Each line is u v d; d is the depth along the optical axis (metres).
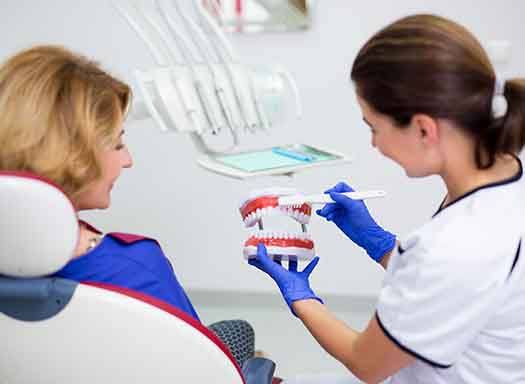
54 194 0.69
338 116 2.19
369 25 2.08
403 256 0.85
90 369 0.80
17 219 0.69
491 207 0.80
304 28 2.09
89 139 0.81
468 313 0.78
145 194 2.33
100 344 0.77
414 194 2.25
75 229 0.72
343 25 2.08
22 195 0.68
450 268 0.77
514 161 0.88
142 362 0.79
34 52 0.85
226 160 1.21
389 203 2.27
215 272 2.40
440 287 0.77
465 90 0.76
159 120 1.07
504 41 2.06
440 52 0.75
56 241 0.71
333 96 2.16
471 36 0.79
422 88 0.76
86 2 2.13
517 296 0.81
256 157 1.23
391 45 0.78
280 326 2.30
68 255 0.73
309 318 1.03
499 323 0.83
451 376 0.88
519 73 2.09
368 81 0.81
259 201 1.21
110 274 0.80
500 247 0.77
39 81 0.80
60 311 0.75
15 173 0.69
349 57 2.11
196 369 0.81
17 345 0.79
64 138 0.79
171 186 2.31
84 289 0.74
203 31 1.13
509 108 0.78
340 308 2.40
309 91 2.17
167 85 1.06
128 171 2.30
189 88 1.07
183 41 1.12
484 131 0.79
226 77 1.09
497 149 0.81
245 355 1.26
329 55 2.12
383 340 0.84
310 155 1.25
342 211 1.29
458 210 0.82
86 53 2.19
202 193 2.31
